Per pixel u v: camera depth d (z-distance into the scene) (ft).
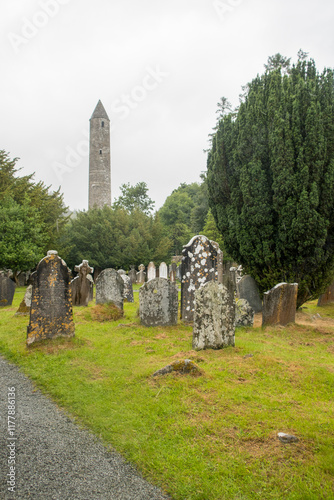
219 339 24.50
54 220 122.21
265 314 32.45
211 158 46.73
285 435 13.21
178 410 15.55
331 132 36.32
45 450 13.11
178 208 209.97
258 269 41.11
